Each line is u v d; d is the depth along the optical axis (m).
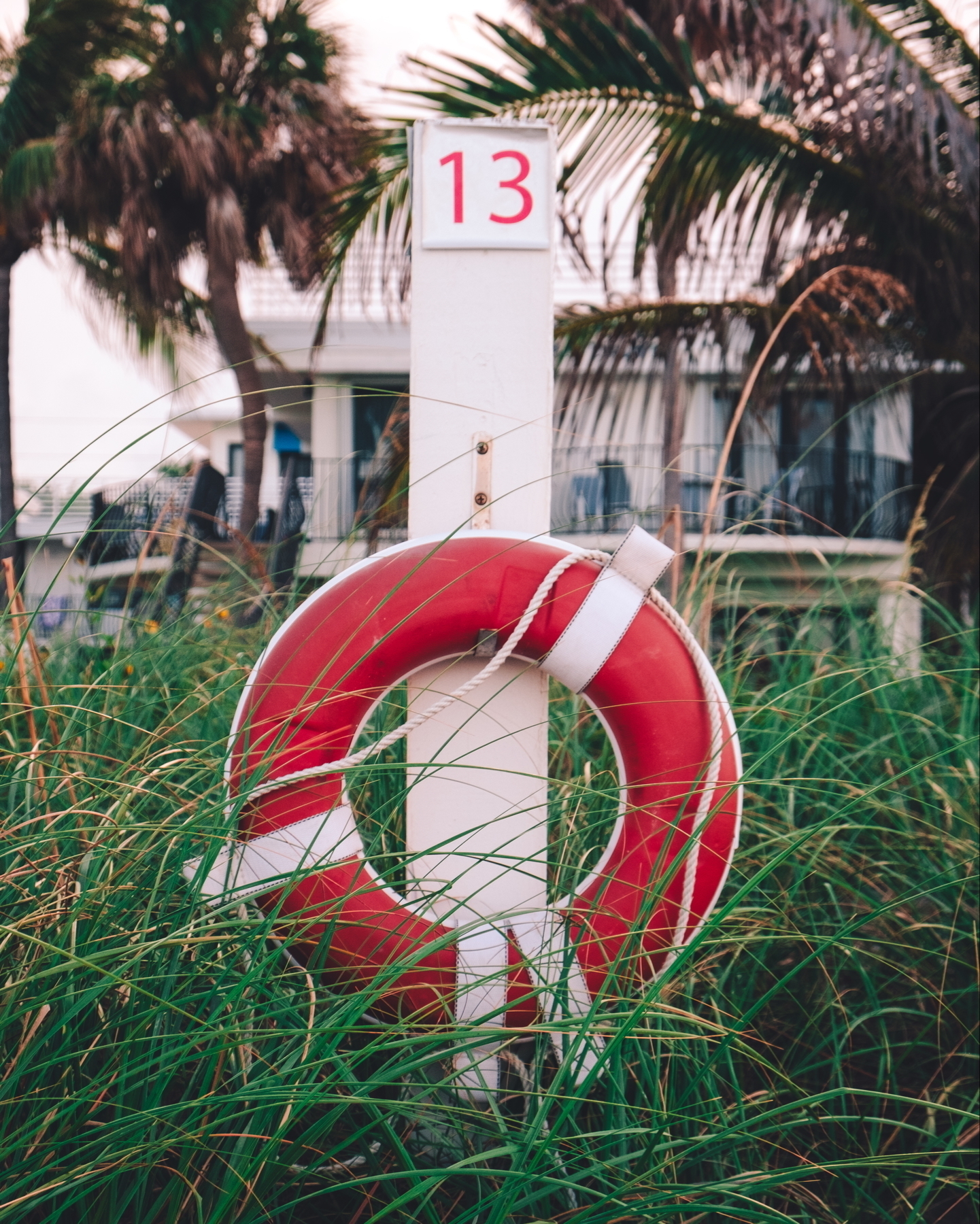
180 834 1.39
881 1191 1.61
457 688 1.66
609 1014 1.24
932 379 5.67
